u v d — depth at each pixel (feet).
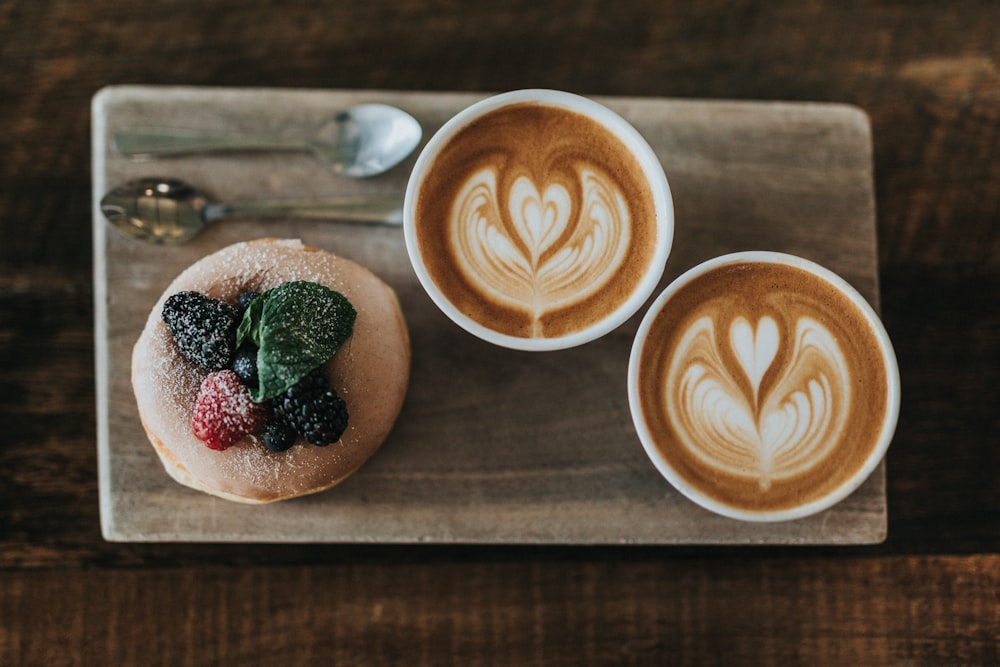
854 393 1.73
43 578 1.87
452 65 1.95
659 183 1.74
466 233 1.75
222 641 1.87
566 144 1.77
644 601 1.88
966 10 1.97
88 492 1.88
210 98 1.88
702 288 1.75
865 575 1.89
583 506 1.83
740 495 1.72
